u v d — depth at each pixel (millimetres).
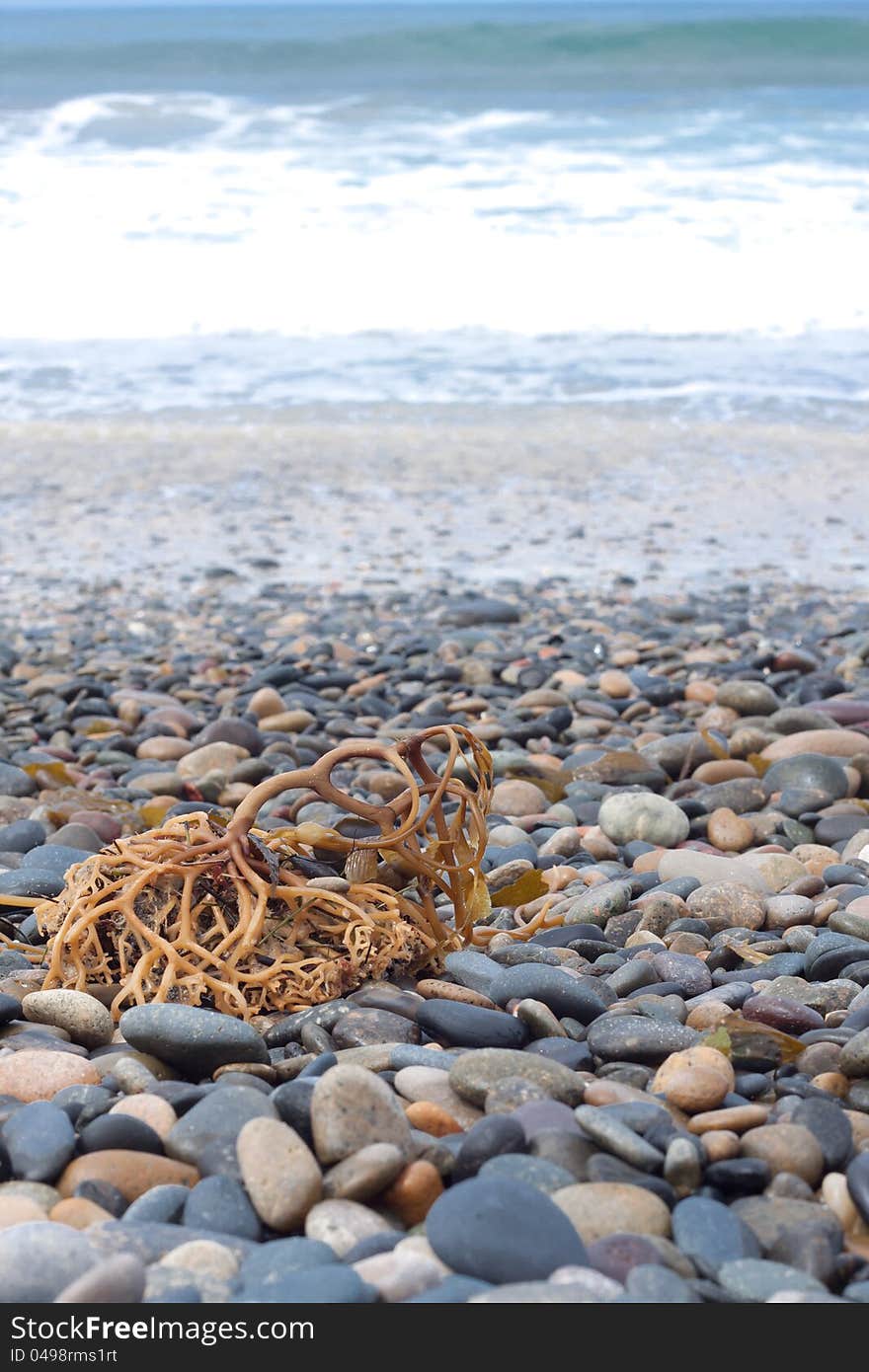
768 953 1754
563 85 13398
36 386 6500
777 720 2775
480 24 14875
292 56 14875
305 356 6977
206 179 9117
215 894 1632
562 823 2266
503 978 1617
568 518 4973
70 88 13008
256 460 5586
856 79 13344
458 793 1708
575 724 2883
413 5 41688
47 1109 1406
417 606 4047
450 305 7488
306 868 1673
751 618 3926
